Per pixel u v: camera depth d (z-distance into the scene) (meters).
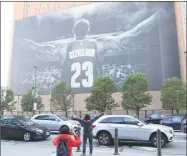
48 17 62.81
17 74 63.19
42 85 58.69
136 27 51.28
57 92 46.66
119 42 52.16
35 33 63.38
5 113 58.50
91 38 55.44
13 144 13.27
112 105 41.41
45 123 18.52
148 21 50.47
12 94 49.41
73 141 5.32
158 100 46.16
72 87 54.78
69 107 47.72
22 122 15.16
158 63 47.94
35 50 62.25
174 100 37.84
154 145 12.11
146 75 48.16
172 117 23.47
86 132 9.61
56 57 59.03
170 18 49.03
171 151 11.15
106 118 13.07
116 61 51.50
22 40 64.81
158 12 50.03
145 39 49.91
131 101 38.31
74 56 56.38
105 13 55.38
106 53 52.91
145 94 38.81
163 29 49.00
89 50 54.94
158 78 47.28
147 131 12.18
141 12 51.59
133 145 12.76
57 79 57.34
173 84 39.25
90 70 53.72
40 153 10.25
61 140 5.28
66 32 59.34
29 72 61.72
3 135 14.88
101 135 12.80
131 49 50.56
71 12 59.97
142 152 10.73
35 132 14.44
